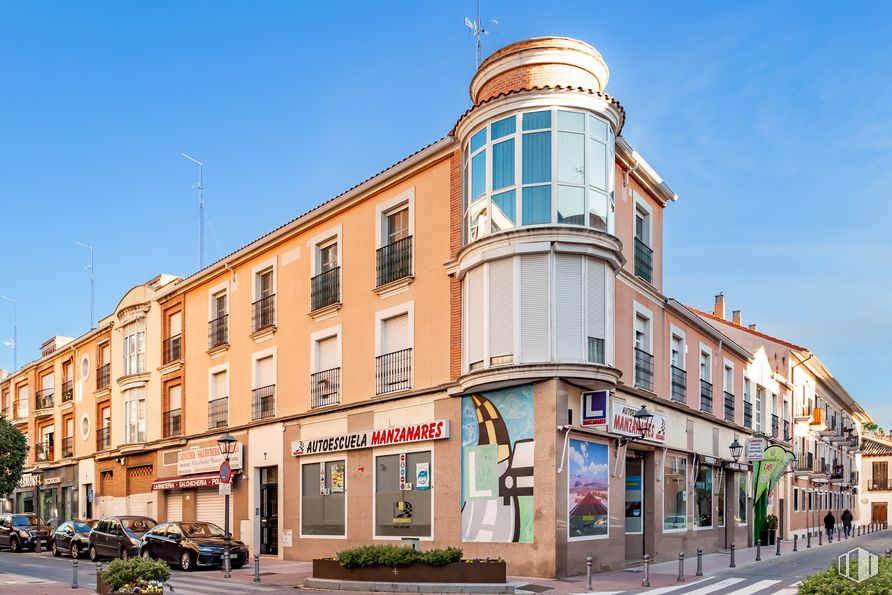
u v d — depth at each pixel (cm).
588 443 1767
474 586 1449
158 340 3194
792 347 3803
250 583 1733
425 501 1902
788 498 3591
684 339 2448
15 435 2955
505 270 1744
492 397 1783
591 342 1723
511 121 1775
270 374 2553
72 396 3972
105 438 3572
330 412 2230
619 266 1828
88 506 3666
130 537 2316
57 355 4181
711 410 2628
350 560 1575
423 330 1972
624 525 1911
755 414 3147
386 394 2034
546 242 1697
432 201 1995
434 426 1877
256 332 2583
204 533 2167
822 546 2973
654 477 2109
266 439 2483
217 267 2827
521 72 1828
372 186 2177
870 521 6178
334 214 2331
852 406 5394
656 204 2300
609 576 1689
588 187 1748
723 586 1547
